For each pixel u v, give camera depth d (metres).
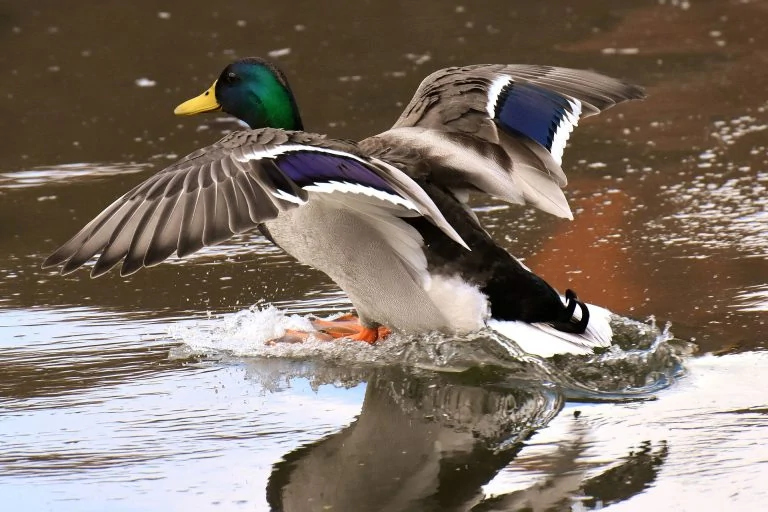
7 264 10.42
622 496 6.08
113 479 6.51
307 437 7.00
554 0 18.39
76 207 11.70
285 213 7.83
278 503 6.13
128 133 13.83
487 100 8.52
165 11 18.12
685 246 10.26
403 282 7.90
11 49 16.58
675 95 14.43
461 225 7.95
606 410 7.26
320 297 9.60
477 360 8.02
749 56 15.59
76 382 7.98
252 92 9.52
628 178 12.10
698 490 6.13
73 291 9.85
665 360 7.97
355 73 15.43
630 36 16.53
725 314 8.71
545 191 8.16
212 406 7.52
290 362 8.27
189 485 6.40
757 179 11.84
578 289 9.42
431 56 15.91
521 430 7.01
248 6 18.42
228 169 6.37
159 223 6.09
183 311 9.34
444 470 6.48
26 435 7.14
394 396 7.63
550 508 6.01
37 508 6.19
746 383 7.55
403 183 6.74
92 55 16.38
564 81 8.75
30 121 14.28
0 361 8.38
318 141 6.94
